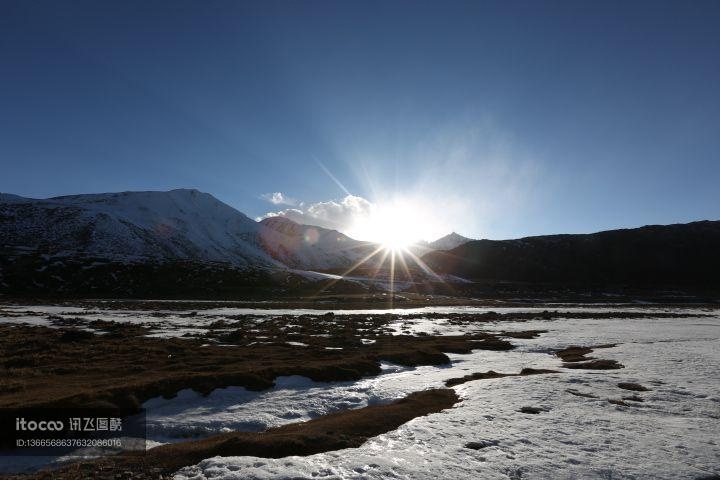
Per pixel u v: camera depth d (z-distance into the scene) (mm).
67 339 33500
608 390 21031
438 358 30734
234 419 16766
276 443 13414
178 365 24828
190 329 45812
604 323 61094
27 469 12086
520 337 44562
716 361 29172
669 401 19062
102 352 28781
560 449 13227
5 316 54875
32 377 21438
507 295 152250
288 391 20906
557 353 36094
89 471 11711
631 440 14047
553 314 76375
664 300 136125
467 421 16031
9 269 108875
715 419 16500
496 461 12203
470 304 110062
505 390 20953
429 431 14875
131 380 20562
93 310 68625
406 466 11750
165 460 12484
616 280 189500
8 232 170250
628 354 32438
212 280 126312
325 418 17016
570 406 18172
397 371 27250
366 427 15461
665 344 38281
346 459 12211
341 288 143750
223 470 11438
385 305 101000
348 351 32312
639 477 11289
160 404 17875
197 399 18812
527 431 14922
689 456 12719
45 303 80750
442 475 11195
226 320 56406
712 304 123750
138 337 37719
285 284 137000
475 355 34281
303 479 10883
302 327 49719
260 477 10914
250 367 24672
